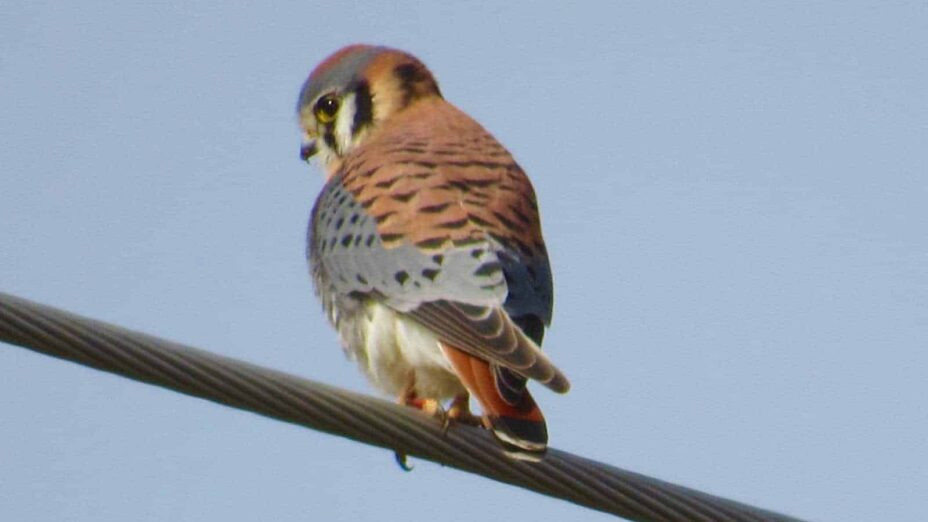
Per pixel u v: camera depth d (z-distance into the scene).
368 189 12.59
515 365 11.00
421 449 10.52
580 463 10.46
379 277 12.05
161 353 9.88
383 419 10.45
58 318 9.70
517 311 11.64
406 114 13.79
